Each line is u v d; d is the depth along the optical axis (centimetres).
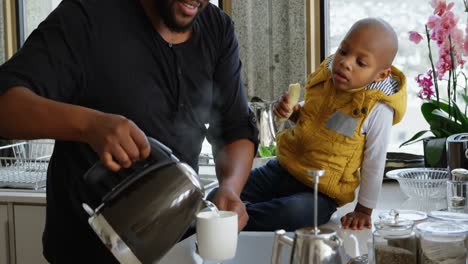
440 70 262
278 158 223
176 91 164
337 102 210
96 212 119
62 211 161
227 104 179
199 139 172
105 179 139
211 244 128
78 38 152
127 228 116
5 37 349
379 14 306
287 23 304
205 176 279
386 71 207
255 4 305
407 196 236
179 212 119
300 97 305
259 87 310
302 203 204
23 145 312
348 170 210
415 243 126
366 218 200
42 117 130
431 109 269
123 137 119
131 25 158
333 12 310
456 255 123
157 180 119
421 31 302
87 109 129
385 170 267
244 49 308
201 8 155
